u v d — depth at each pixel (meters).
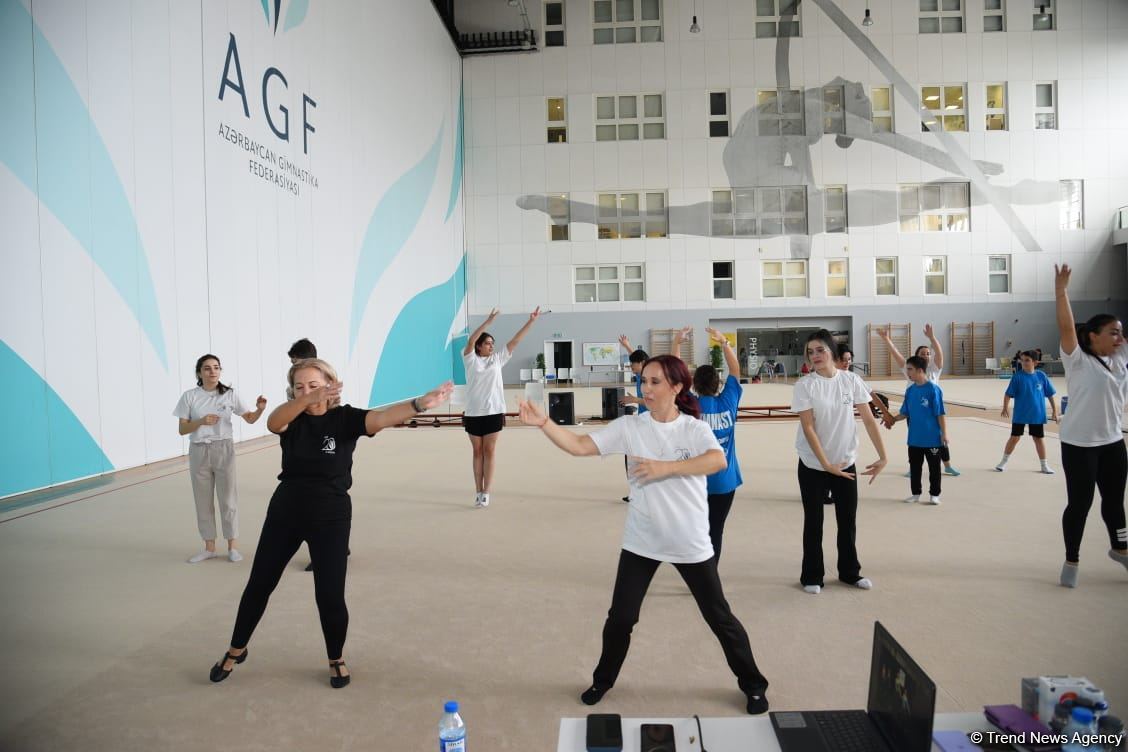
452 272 23.92
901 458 9.21
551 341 25.97
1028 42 24.83
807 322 25.83
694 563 2.77
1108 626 3.60
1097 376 4.08
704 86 25.34
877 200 25.30
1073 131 24.94
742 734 1.93
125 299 8.56
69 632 3.74
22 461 7.21
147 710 2.90
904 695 1.78
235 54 10.95
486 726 2.74
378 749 2.59
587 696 2.91
